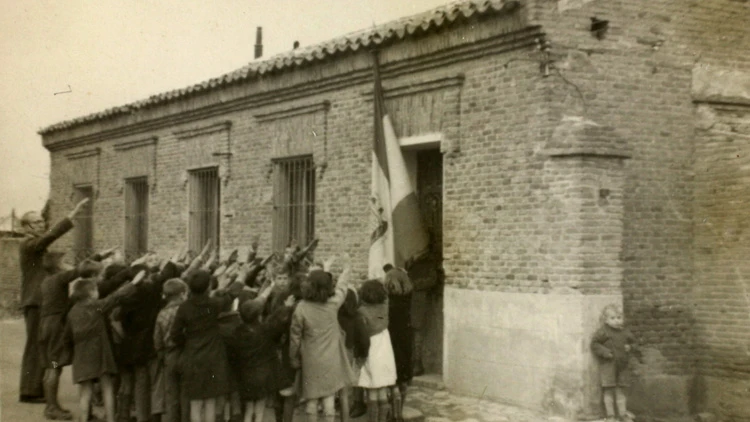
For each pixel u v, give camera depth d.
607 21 8.77
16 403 9.14
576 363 8.09
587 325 8.14
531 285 8.55
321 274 7.32
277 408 7.77
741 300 8.71
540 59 8.55
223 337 7.10
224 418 7.96
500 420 8.16
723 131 9.14
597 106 8.66
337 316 7.51
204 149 13.66
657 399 8.65
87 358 7.75
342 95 11.13
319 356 7.20
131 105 14.64
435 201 10.45
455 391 9.31
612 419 8.08
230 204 13.10
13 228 16.14
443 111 9.58
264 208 12.40
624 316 8.59
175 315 7.03
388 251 10.11
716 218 8.97
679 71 9.12
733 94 9.23
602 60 8.73
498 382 8.80
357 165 10.85
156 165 14.78
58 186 16.30
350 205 10.94
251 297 7.61
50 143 15.97
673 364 8.80
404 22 10.52
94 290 7.92
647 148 8.88
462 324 9.30
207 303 7.04
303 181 12.05
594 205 8.30
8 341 13.57
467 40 9.16
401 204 10.12
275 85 11.99
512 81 8.84
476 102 9.24
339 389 7.30
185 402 7.04
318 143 11.41
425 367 10.28
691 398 8.79
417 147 10.24
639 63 8.91
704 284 8.95
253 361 7.12
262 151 12.49
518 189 8.74
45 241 9.25
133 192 15.59
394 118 10.27
